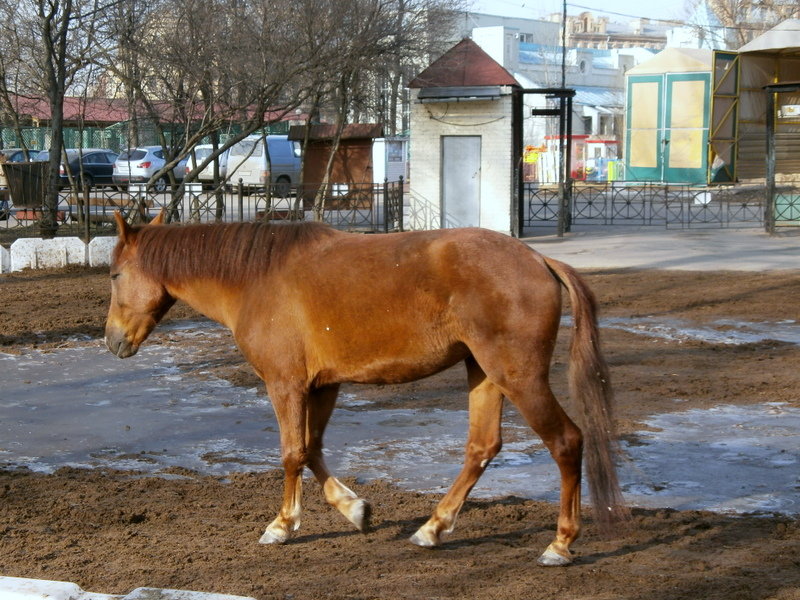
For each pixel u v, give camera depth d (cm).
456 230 495
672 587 445
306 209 2381
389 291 486
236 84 1955
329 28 1953
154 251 562
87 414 845
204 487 643
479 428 509
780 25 2973
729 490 629
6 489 634
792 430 768
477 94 2197
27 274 1714
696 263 1777
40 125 3872
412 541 514
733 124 3166
